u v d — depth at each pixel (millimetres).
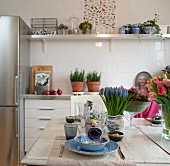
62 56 3650
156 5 3637
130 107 1769
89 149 1122
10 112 2895
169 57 3643
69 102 3186
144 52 3641
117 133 1477
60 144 1306
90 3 3652
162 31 3402
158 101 1476
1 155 2926
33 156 1115
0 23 2891
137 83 3623
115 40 3639
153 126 1868
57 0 3648
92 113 1747
